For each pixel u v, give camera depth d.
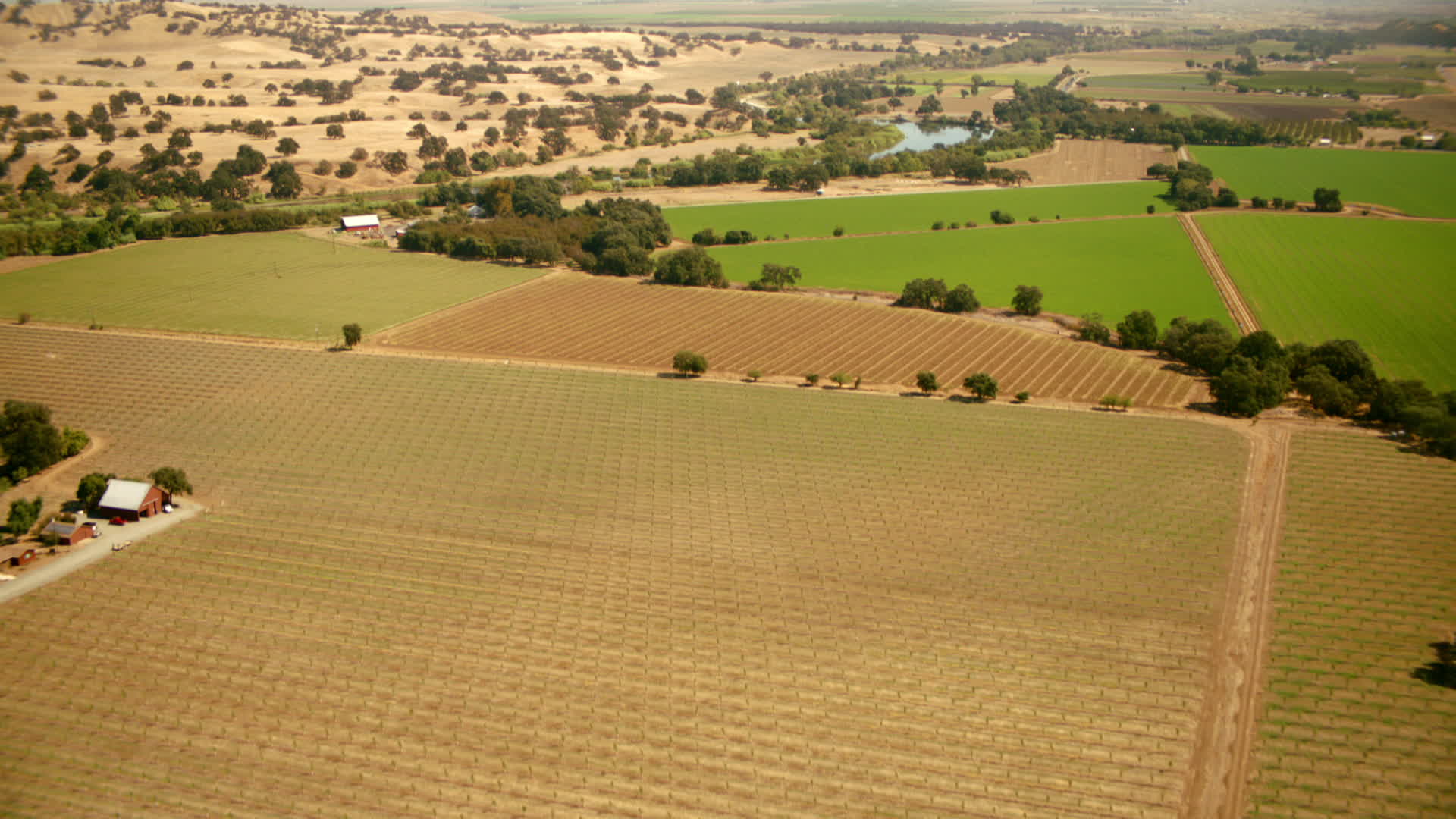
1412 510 119.12
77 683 89.44
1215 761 81.00
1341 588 104.12
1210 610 100.94
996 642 96.31
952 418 145.62
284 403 150.25
